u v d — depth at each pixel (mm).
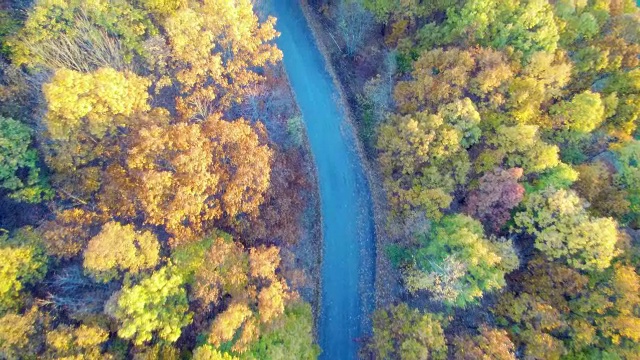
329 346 50500
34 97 40875
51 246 36281
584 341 40688
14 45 39125
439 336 39750
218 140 40125
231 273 36719
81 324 34062
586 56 55250
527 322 41406
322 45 62406
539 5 49688
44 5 38562
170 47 41500
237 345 34594
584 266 41469
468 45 51531
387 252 51812
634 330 39000
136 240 36469
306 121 58688
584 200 44844
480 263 40812
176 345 36250
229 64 43281
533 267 44781
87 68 40156
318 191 55688
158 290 34250
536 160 45094
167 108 43562
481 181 45094
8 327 31531
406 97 49594
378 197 55688
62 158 38094
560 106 51062
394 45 60344
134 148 35938
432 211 44531
